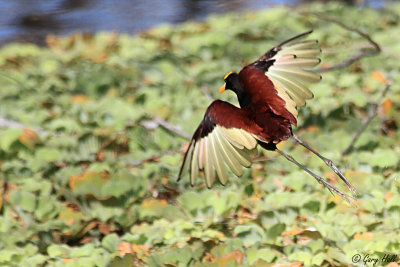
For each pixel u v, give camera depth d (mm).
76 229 9867
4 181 11195
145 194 11195
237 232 9469
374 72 15352
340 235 9328
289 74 7586
